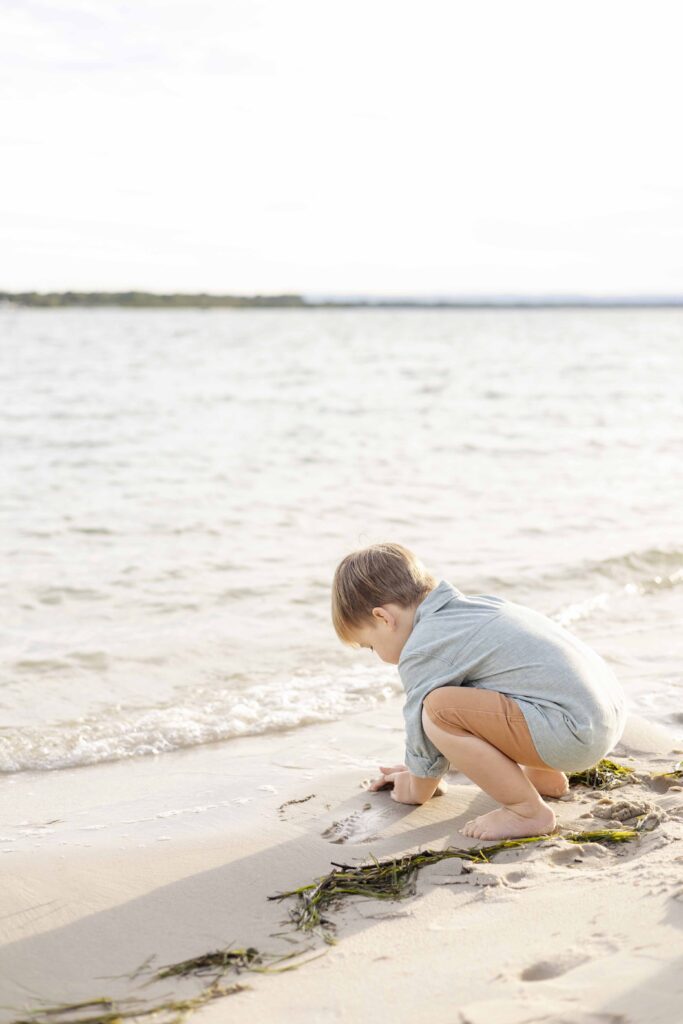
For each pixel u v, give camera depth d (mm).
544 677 2738
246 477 10930
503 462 11891
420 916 2297
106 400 20922
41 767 3725
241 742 3936
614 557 6797
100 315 127250
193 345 50562
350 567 3043
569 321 116125
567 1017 1668
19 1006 2072
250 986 2076
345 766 3584
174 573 6699
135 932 2373
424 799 3059
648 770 3246
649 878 2262
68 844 2920
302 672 4793
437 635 2846
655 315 157625
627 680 4484
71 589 6324
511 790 2754
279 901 2490
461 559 6875
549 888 2330
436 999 1854
